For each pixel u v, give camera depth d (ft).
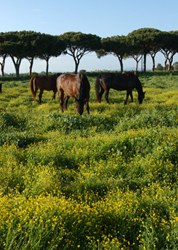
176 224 17.03
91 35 260.21
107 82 69.97
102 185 24.26
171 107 59.88
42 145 34.88
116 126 44.19
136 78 70.64
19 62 238.27
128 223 17.78
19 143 36.76
